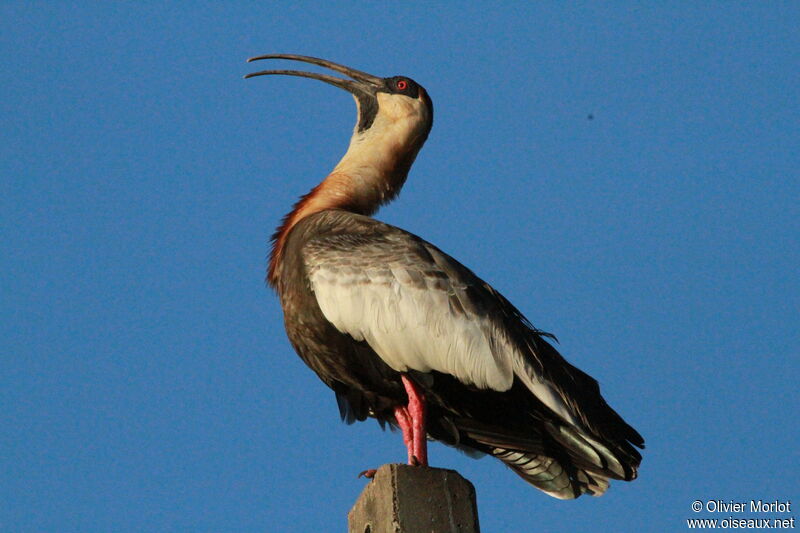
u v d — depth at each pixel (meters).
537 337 13.24
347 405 14.25
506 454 13.43
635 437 13.02
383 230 13.34
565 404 12.45
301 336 13.37
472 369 12.43
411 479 9.72
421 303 12.61
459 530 9.58
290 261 13.45
